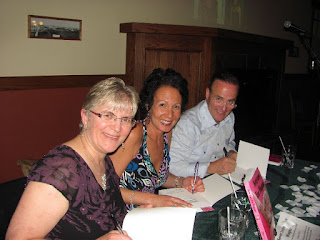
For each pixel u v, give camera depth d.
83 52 3.29
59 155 1.07
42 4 2.92
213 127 2.18
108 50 3.47
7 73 2.83
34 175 1.00
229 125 2.38
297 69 6.38
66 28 3.11
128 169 1.65
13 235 0.94
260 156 1.94
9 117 2.88
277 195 1.67
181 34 3.54
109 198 1.21
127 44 3.57
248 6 5.07
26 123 2.99
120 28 3.49
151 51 3.49
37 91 3.01
